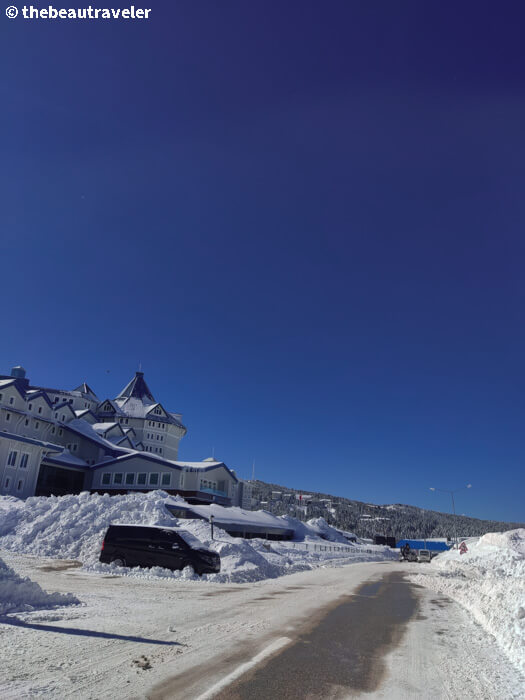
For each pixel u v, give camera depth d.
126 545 18.77
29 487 49.28
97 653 6.42
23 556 20.09
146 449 75.75
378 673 6.43
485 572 28.73
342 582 20.53
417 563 49.94
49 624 7.98
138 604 10.81
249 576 19.19
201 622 9.12
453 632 9.60
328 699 5.30
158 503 27.64
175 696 5.02
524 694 5.71
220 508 48.03
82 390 82.56
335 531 74.06
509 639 8.14
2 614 8.41
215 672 5.94
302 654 7.14
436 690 5.80
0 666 5.63
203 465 61.66
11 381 54.59
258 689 5.44
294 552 39.12
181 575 17.39
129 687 5.20
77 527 23.50
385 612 12.05
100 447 61.44
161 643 7.20
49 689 5.00
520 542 42.72
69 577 15.37
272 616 10.34
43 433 59.31
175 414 87.81
